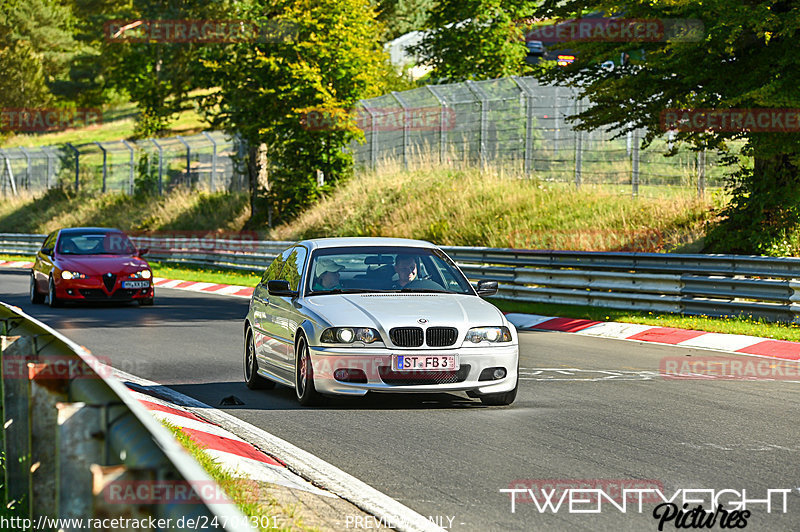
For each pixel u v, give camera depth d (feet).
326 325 64.95
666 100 132.57
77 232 157.69
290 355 69.15
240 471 45.42
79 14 589.73
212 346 101.50
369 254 73.87
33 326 37.35
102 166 403.34
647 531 38.09
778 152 122.01
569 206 198.29
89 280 146.30
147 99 424.87
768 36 113.91
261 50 256.11
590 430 58.39
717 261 121.29
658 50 124.88
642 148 141.79
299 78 248.52
